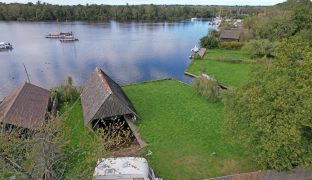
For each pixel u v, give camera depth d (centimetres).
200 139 2792
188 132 2931
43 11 16275
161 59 7338
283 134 1841
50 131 1633
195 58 6825
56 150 1698
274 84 1995
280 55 2172
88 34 11825
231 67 5925
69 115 3347
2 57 7550
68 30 12938
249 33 9038
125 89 4344
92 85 3591
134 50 8519
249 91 2109
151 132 2931
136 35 11725
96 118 2895
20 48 8725
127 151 2561
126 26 15138
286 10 10006
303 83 1947
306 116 1839
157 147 2661
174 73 6025
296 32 7650
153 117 3284
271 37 8006
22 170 1455
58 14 16650
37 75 5994
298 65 2086
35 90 3491
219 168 2344
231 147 2636
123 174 1912
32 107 3081
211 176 2248
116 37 11094
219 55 7269
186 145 2691
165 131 2952
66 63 6969
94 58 7494
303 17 7662
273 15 9600
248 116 2089
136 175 1914
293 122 1858
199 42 9662
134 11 18350
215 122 3147
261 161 2005
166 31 13238
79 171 1720
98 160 1792
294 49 2131
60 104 3734
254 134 2017
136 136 2845
